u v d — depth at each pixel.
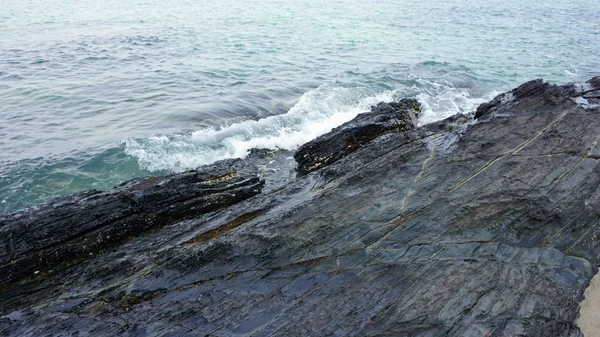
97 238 9.99
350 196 10.40
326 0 52.84
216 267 8.84
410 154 11.73
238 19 39.62
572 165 10.41
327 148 14.82
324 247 8.97
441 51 31.30
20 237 9.41
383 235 9.15
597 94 13.61
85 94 21.00
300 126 18.16
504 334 6.85
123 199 10.84
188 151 15.97
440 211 9.58
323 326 7.22
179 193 11.45
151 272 8.93
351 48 31.39
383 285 7.93
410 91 22.50
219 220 10.52
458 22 42.75
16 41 29.02
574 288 7.84
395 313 7.30
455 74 25.20
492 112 13.27
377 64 27.31
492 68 27.19
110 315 7.98
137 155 15.55
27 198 13.23
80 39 30.39
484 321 7.07
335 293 7.90
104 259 9.52
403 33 37.09
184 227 10.47
